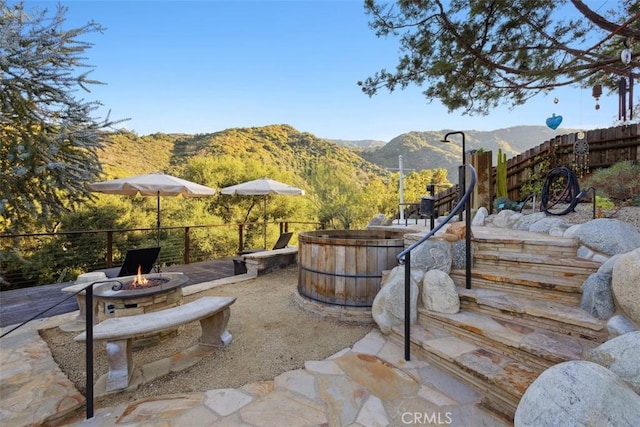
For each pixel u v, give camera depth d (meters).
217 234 12.21
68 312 3.73
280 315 3.58
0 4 4.86
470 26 4.42
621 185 4.72
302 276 4.04
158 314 2.43
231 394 2.01
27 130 5.25
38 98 5.30
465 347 2.26
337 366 2.32
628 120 3.86
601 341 1.92
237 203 14.27
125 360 2.12
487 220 5.30
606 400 1.16
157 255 4.33
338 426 1.69
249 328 3.19
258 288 4.80
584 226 2.87
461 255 3.08
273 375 2.27
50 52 5.17
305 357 2.55
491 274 2.76
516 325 2.30
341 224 11.75
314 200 12.19
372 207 13.95
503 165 6.53
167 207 12.80
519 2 4.12
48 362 2.42
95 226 10.20
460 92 5.22
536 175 6.26
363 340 2.79
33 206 5.35
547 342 2.00
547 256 2.84
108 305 2.98
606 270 2.11
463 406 1.84
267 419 1.75
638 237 2.65
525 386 1.73
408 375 2.18
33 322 3.34
